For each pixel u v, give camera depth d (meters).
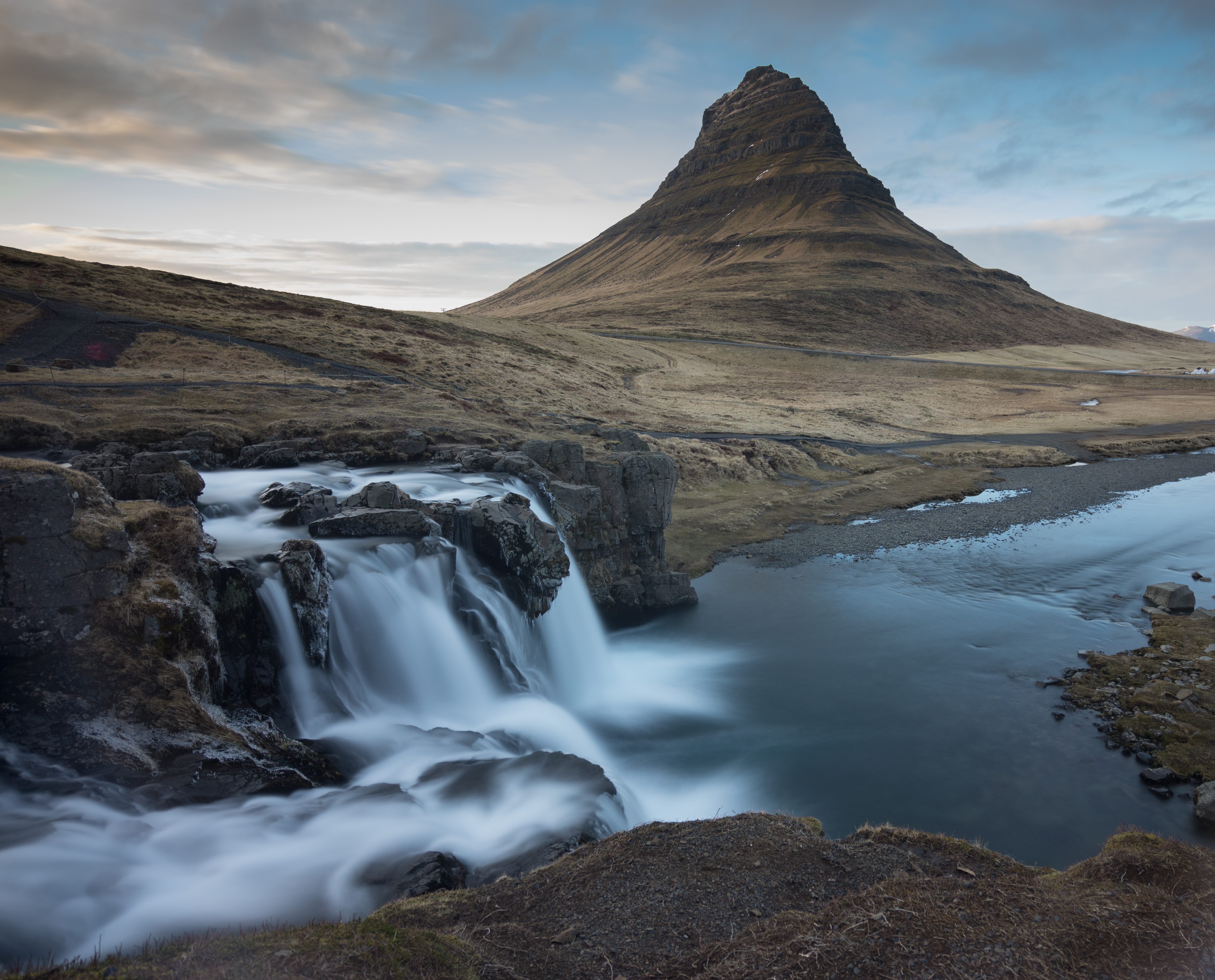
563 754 18.27
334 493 31.73
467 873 12.73
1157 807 19.72
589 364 128.12
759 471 67.69
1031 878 11.12
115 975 7.48
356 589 22.77
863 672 29.62
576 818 15.16
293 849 12.62
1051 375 160.62
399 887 11.63
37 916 10.10
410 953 8.54
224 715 16.66
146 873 11.37
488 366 94.31
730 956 9.05
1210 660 27.75
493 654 25.50
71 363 53.91
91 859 11.30
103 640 15.21
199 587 18.66
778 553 46.62
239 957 8.02
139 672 15.09
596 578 36.44
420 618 24.12
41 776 12.76
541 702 25.66
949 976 8.30
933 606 36.62
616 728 26.05
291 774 15.16
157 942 9.92
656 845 12.23
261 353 69.00
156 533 18.80
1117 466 78.75
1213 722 23.28
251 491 31.38
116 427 37.81
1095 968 8.34
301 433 41.22
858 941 8.99
